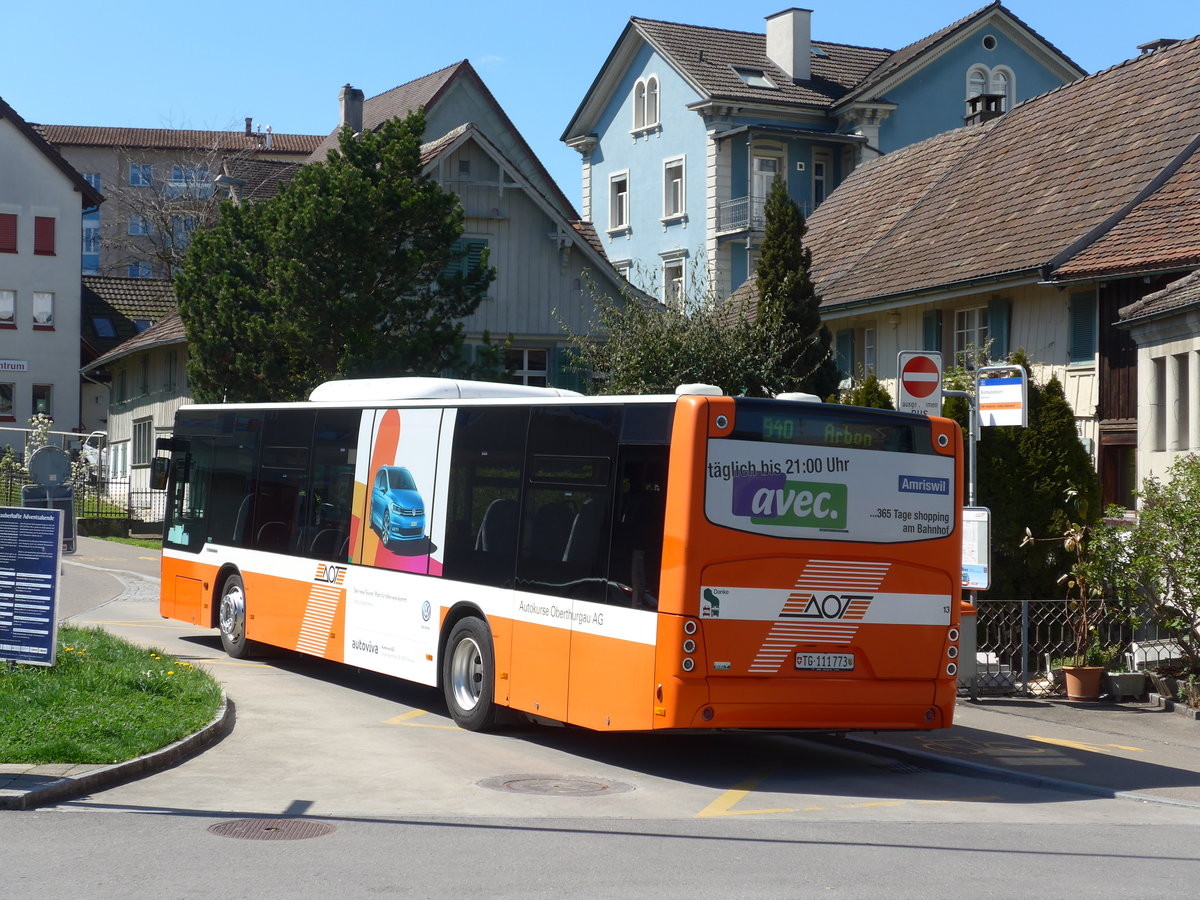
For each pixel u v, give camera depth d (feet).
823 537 35.24
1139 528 45.44
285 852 25.55
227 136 303.07
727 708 34.01
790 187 167.73
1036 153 100.12
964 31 166.30
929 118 168.35
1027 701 47.03
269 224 94.63
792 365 82.38
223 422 57.72
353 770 34.01
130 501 135.74
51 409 199.31
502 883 23.67
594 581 36.14
